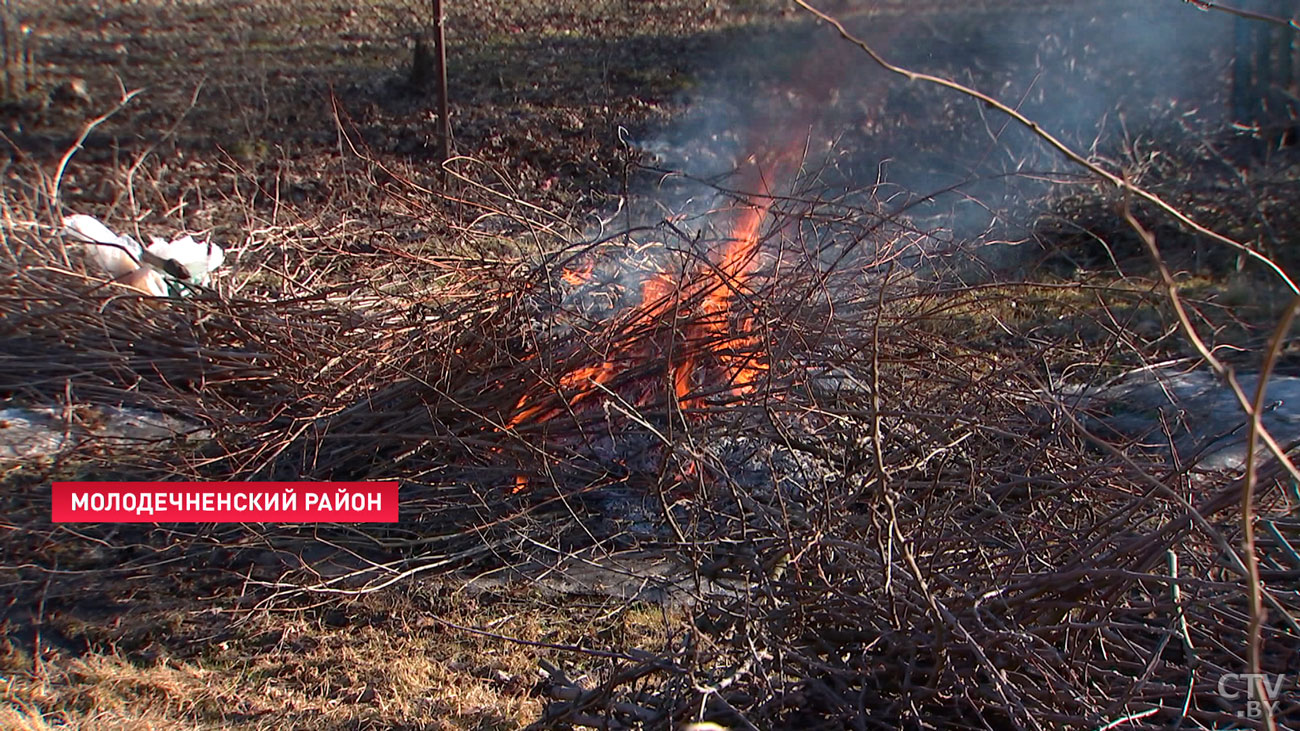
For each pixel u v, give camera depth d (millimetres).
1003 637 3074
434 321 5723
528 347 5594
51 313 5973
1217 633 3346
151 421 5969
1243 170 9555
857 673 3242
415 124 13359
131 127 13445
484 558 5031
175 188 10977
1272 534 3092
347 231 7645
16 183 10734
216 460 5242
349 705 3955
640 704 3438
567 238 7328
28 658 4250
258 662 4254
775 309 5184
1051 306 6934
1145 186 8906
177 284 6582
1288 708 2998
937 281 5840
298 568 4852
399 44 18016
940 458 4230
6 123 13555
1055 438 4000
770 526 3916
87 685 4039
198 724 3816
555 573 4844
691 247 5430
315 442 5434
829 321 4883
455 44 17844
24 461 5461
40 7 20828
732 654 3369
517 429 5258
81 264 6602
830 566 3613
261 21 20141
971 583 3439
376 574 4902
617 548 5008
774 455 5109
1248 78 11141
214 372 5852
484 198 8609
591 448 5266
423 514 5242
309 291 6676
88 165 11992
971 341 5707
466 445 5254
